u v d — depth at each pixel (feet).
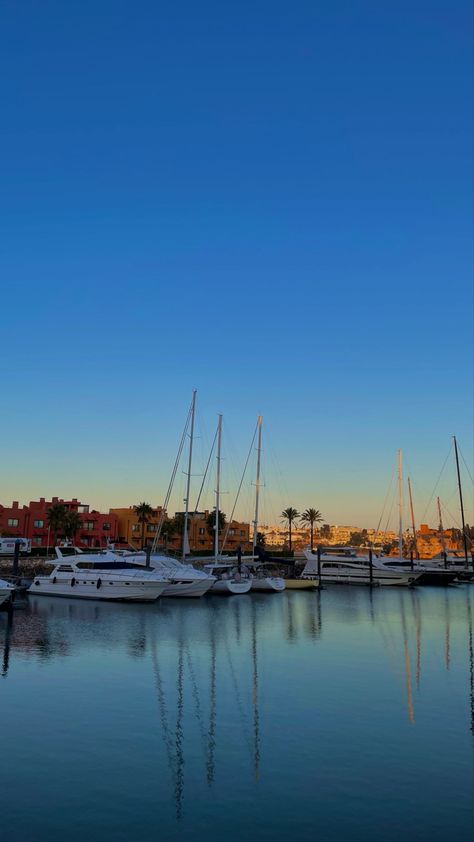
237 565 233.55
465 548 331.98
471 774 52.42
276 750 57.41
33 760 54.54
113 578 176.24
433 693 77.05
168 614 153.58
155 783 50.29
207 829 43.06
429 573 296.71
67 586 181.47
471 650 107.45
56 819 44.29
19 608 158.71
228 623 139.74
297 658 98.27
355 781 50.85
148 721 65.10
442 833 42.65
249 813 45.39
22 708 68.85
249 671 88.17
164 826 43.45
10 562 237.66
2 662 91.50
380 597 222.28
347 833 42.60
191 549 450.71
